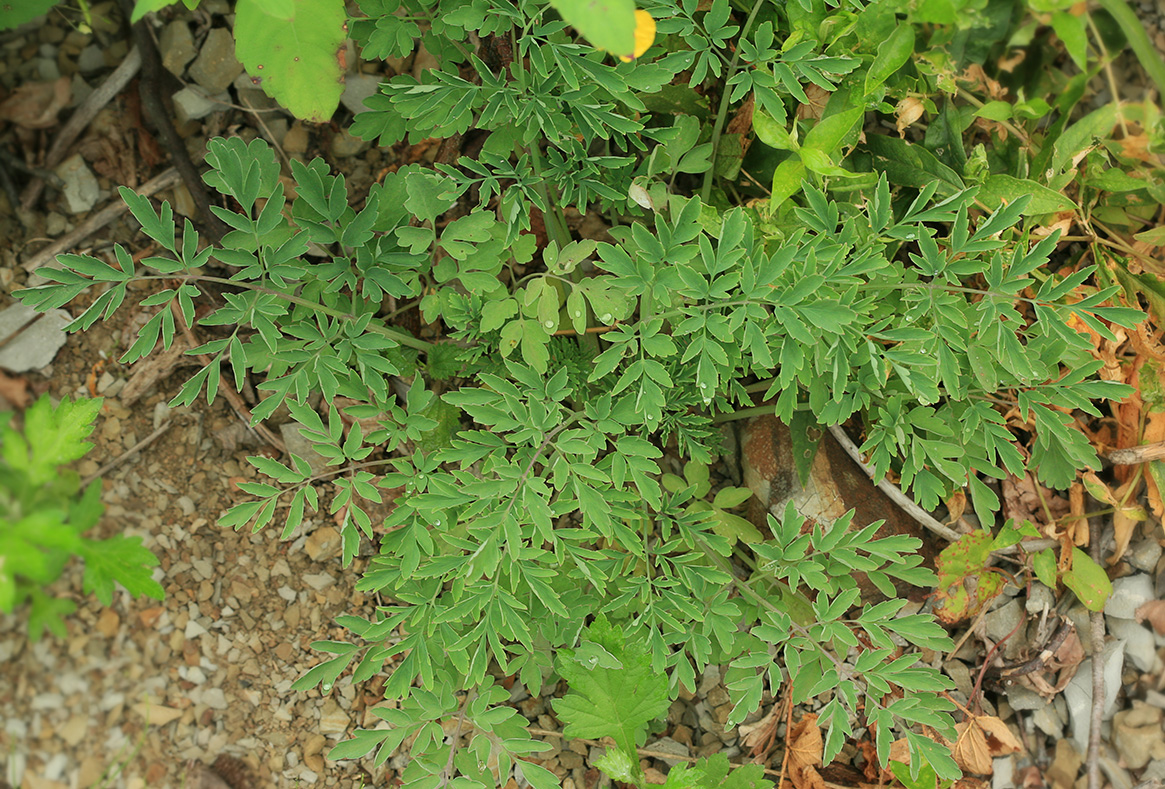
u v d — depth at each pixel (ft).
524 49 2.63
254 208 2.97
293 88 2.68
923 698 2.68
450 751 2.68
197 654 2.85
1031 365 2.66
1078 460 2.84
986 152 2.87
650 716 2.71
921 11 2.59
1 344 2.85
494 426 2.62
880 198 2.63
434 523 2.67
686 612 2.71
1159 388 2.85
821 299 2.58
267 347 2.69
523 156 2.72
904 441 2.72
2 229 2.89
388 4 2.71
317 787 2.85
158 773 2.78
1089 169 2.78
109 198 2.94
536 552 2.61
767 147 2.89
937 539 2.96
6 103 2.90
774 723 2.91
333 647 2.68
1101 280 2.84
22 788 2.67
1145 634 2.90
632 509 2.73
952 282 2.64
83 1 2.77
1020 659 2.94
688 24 2.64
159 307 2.93
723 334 2.60
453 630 2.67
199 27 2.98
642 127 2.66
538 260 3.05
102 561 2.58
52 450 2.57
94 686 2.76
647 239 2.57
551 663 2.77
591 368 2.85
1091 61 2.78
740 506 3.01
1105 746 2.89
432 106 2.66
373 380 2.67
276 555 2.93
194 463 2.93
